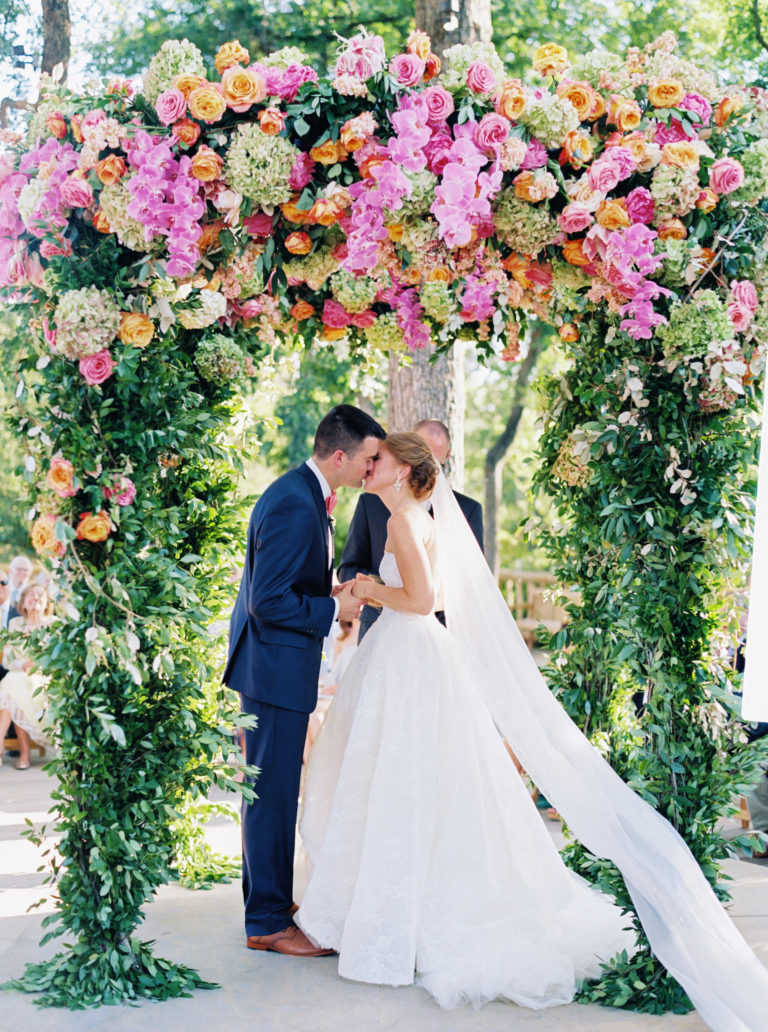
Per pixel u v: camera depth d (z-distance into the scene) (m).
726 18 10.98
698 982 3.10
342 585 3.88
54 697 3.21
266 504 3.70
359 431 3.74
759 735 4.93
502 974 3.35
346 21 10.72
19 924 3.99
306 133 3.20
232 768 3.36
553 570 4.31
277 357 4.61
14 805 6.01
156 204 3.06
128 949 3.29
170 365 3.30
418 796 3.56
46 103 3.22
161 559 3.28
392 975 3.40
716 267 3.43
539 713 3.53
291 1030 3.05
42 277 3.19
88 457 3.14
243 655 3.77
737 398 3.42
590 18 11.11
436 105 3.20
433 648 3.76
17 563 7.89
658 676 3.39
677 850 3.29
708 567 3.44
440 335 4.34
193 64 3.19
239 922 4.05
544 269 3.65
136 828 3.27
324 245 3.57
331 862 3.64
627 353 3.50
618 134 3.32
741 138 3.41
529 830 3.66
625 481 3.48
